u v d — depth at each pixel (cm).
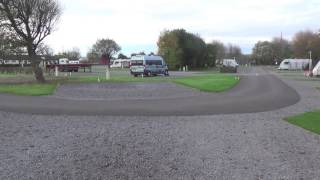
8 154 1198
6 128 1622
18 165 1075
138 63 5866
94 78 4691
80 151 1239
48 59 6944
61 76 5216
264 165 1098
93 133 1525
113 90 3244
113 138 1438
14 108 2198
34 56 4022
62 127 1647
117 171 1025
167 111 2133
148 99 2686
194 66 10150
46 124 1716
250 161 1139
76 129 1606
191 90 3300
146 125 1711
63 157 1163
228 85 3803
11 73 5544
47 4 4012
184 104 2431
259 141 1412
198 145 1339
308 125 1734
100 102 2505
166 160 1141
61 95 2859
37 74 3994
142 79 4612
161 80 4406
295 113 2117
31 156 1174
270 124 1769
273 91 3384
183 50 9862
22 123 1738
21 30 3909
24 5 3816
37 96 2786
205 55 10581
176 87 3547
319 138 1473
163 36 9938
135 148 1285
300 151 1268
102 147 1294
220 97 2842
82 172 1013
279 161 1141
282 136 1505
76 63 8200
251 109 2252
